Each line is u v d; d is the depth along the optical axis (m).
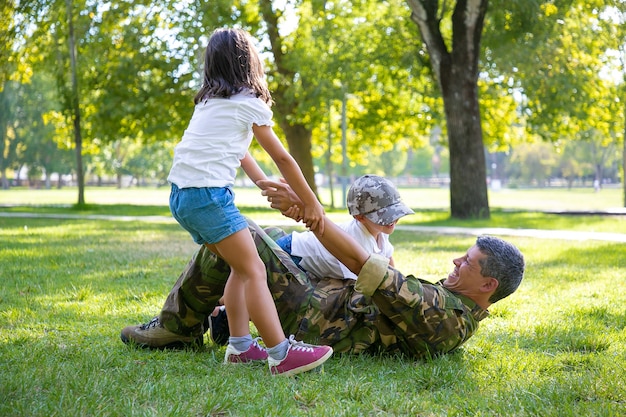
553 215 20.14
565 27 19.64
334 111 27.23
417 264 8.11
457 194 17.97
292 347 3.30
